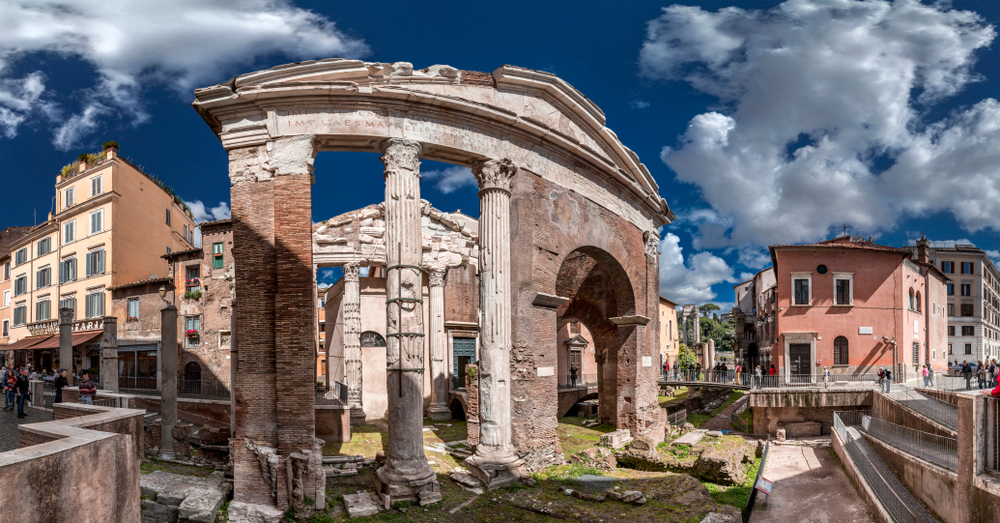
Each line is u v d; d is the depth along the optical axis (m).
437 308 31.91
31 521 6.02
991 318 86.75
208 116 16.36
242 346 15.16
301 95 15.85
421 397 15.96
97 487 7.04
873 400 30.52
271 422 14.85
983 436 12.55
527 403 18.53
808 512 17.30
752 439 30.47
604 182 23.42
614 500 15.49
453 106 17.25
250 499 14.39
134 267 44.62
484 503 15.21
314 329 15.41
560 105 20.73
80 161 46.34
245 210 15.59
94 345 42.47
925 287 48.84
